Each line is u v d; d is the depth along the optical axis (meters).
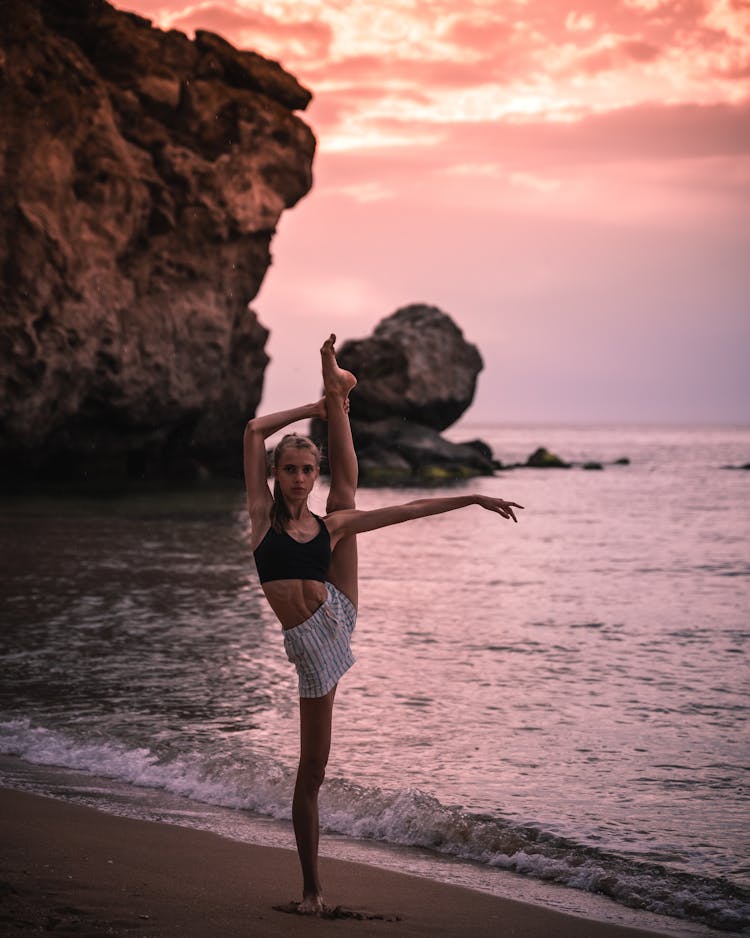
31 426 32.03
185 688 8.75
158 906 3.92
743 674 9.55
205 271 37.69
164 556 17.98
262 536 3.80
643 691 8.84
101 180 32.34
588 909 4.53
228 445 42.66
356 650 10.61
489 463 54.22
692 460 76.81
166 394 36.84
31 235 30.09
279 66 39.69
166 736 7.28
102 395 34.41
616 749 7.07
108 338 33.38
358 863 4.91
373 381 50.97
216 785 6.22
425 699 8.49
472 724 7.71
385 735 7.37
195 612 12.56
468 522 28.47
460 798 6.02
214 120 36.88
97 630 11.34
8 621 11.79
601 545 22.22
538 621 12.53
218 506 28.44
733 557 19.94
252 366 42.25
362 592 14.98
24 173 29.86
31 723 7.59
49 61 30.44
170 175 35.47
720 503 35.28
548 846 5.29
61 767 6.55
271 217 39.00
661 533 25.03
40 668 9.45
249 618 12.20
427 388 50.94
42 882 4.12
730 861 5.11
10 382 30.69
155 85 35.59
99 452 36.91
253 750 6.95
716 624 12.39
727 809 5.89
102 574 15.69
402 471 48.19
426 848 5.36
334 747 7.05
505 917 4.20
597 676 9.43
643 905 4.61
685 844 5.34
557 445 123.38
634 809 5.88
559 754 6.95
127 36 34.81
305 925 3.81
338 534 3.87
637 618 12.82
